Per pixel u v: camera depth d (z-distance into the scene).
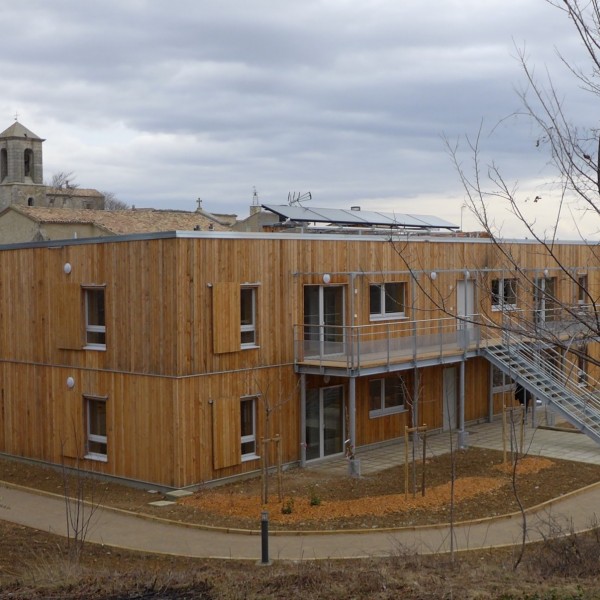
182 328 19.19
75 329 21.22
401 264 24.38
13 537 15.32
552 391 23.34
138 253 19.83
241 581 11.34
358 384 23.56
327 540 15.12
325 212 27.62
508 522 16.25
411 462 21.94
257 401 20.92
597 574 11.55
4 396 23.22
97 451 21.19
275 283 21.27
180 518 16.77
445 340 23.47
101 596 10.86
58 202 73.12
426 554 13.77
